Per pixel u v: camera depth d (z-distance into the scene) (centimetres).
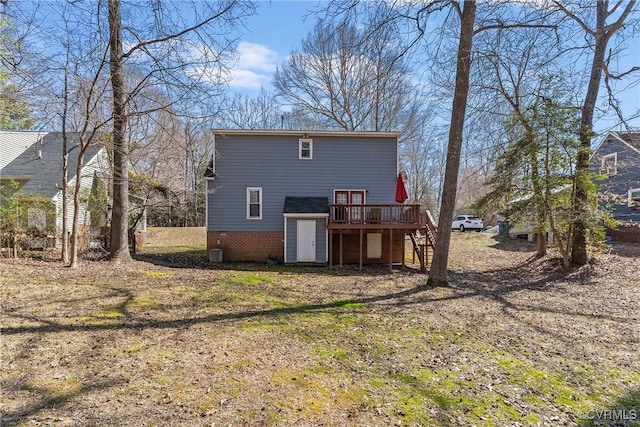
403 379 471
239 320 717
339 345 591
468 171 3878
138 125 1625
